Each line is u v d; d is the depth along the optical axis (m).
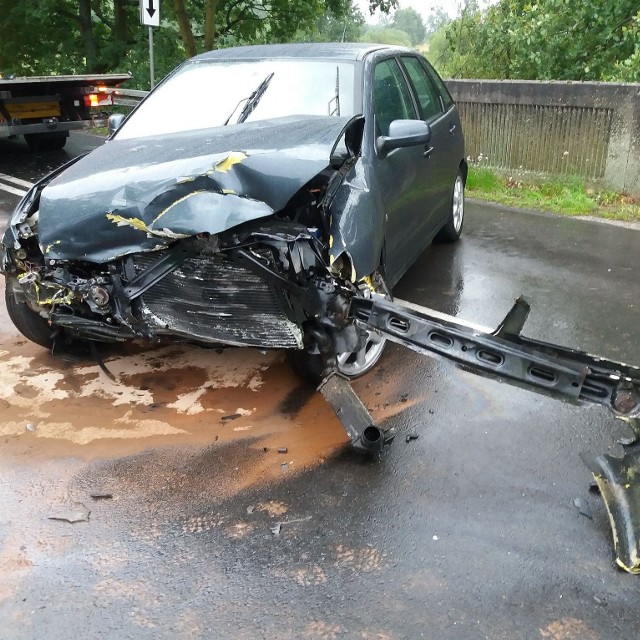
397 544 2.85
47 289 3.71
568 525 2.95
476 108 9.24
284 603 2.57
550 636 2.41
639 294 5.58
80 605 2.57
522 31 10.97
